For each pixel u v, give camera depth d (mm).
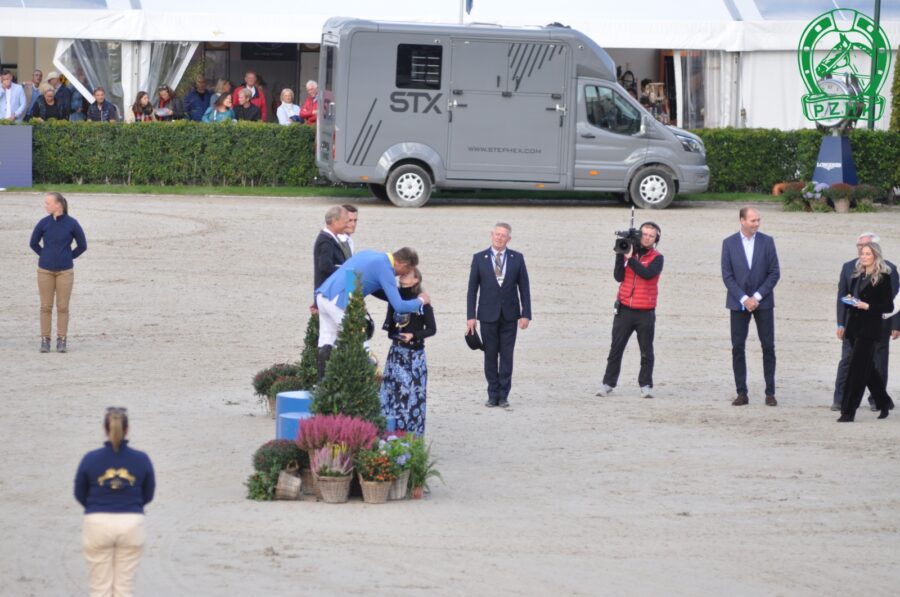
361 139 56219
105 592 14305
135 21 63156
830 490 21734
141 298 39500
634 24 63688
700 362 33844
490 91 56625
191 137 61094
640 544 18438
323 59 57781
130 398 27906
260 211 54875
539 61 56781
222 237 49031
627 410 28234
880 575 17250
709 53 64938
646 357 29609
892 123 63656
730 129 62438
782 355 34969
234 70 71625
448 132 56625
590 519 19750
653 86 68188
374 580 16453
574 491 21484
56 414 26125
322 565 17047
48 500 20109
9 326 35750
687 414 27969
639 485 21938
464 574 16797
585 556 17766
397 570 16906
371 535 18609
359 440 20844
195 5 63875
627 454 24234
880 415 28109
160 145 61125
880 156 60875
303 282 42344
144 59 64062
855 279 27531
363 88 55969
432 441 25094
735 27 63844
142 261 44688
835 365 33938
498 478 22391
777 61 64688
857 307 27141
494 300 28172
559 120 57156
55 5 63406
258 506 20188
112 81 64250
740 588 16531
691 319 38969
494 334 28234
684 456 24125
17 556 17234
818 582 16891
